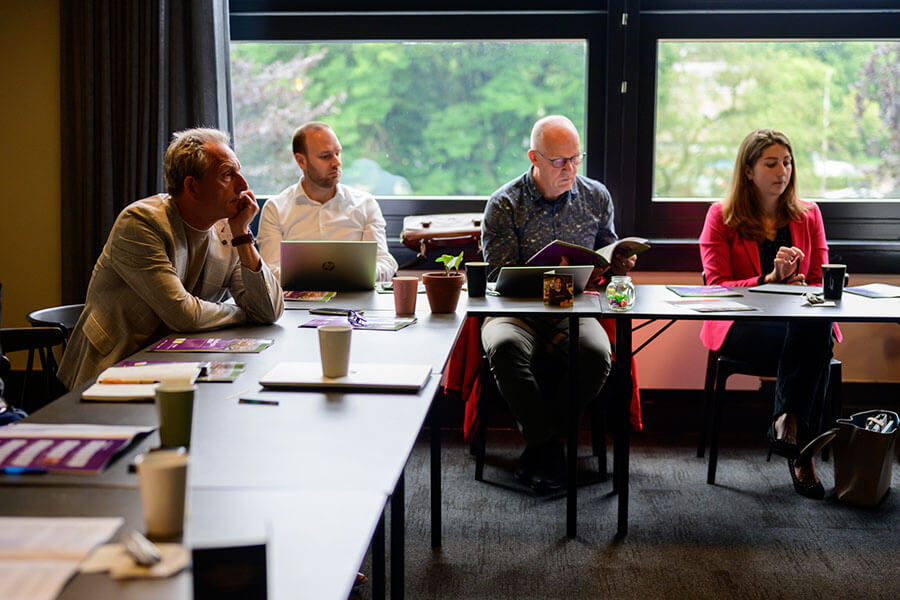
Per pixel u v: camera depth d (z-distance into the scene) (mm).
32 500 1089
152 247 2256
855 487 2922
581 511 2898
